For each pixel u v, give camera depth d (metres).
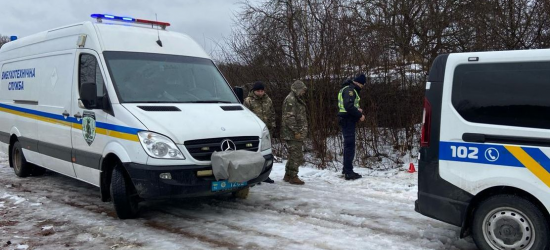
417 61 10.00
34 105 7.20
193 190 4.98
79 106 5.98
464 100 4.08
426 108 4.32
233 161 4.98
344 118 7.72
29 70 7.51
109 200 5.72
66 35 6.60
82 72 6.07
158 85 5.78
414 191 6.77
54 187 7.35
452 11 10.59
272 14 11.01
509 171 3.83
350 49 9.66
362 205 6.02
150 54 6.11
